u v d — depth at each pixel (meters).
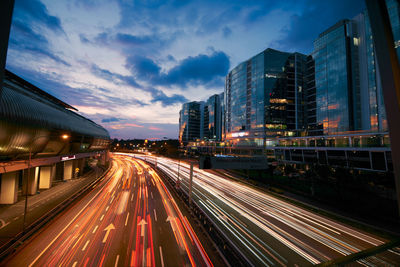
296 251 16.98
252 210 27.22
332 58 74.94
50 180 38.34
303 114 93.25
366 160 44.44
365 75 66.69
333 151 52.56
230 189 40.47
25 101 27.09
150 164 84.38
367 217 24.05
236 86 110.62
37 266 14.55
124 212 25.34
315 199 31.77
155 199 31.59
